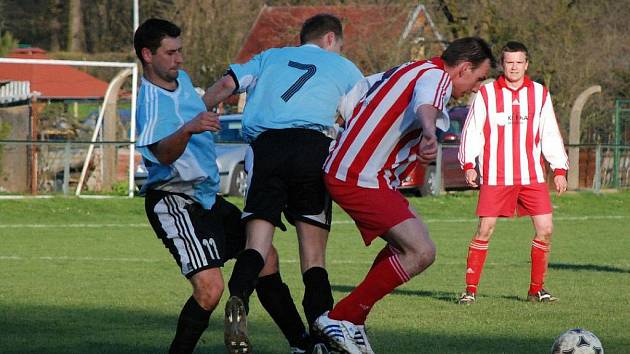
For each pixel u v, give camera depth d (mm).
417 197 60562
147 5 111062
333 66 17891
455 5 81375
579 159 68688
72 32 134875
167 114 15812
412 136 16391
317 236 17656
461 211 55938
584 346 15969
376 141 16312
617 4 87438
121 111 83312
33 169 59344
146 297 24984
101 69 109000
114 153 61750
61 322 20812
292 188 17422
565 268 32562
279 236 44469
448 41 83000
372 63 84688
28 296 25078
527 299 24750
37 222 49500
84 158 62219
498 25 81375
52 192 59344
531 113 24641
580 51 82062
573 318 21516
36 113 68312
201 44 99625
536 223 24438
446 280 29578
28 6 139500
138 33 16172
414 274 16453
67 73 83938
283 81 17641
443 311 22703
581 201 61000
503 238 43844
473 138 24641
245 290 15938
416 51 83750
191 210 16094
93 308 22938
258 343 18625
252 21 102312
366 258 35719
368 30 85500
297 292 26234
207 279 15734
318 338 16906
